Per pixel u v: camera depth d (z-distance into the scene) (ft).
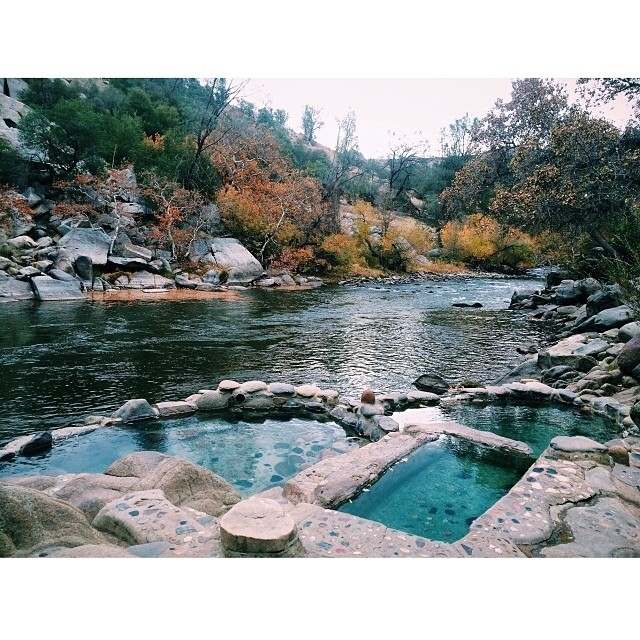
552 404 18.70
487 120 48.16
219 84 83.61
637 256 23.35
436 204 121.29
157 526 8.50
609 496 10.35
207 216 71.77
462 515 10.58
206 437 15.31
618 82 32.91
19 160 60.29
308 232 85.61
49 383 20.59
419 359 27.40
